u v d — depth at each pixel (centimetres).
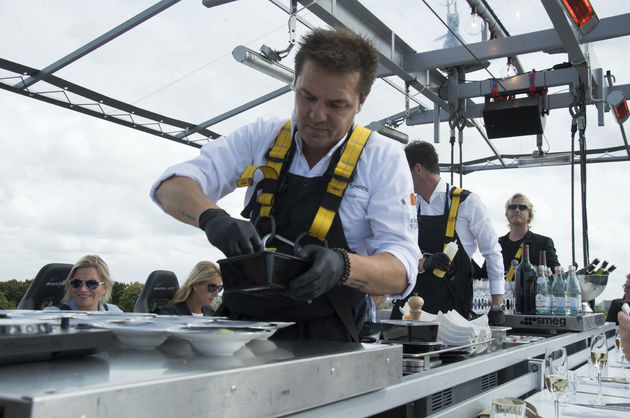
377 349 87
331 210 114
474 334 143
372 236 125
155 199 126
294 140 122
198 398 56
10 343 56
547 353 157
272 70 345
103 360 65
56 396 44
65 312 101
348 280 97
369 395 85
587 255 416
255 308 113
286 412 67
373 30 372
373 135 123
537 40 377
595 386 183
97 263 340
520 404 114
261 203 118
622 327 175
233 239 86
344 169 115
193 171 123
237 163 131
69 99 415
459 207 298
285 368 67
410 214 121
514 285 280
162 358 69
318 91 106
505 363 146
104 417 47
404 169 123
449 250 260
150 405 51
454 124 439
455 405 116
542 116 467
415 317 161
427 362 114
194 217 107
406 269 113
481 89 455
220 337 71
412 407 103
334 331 112
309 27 335
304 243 115
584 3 323
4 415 43
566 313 257
